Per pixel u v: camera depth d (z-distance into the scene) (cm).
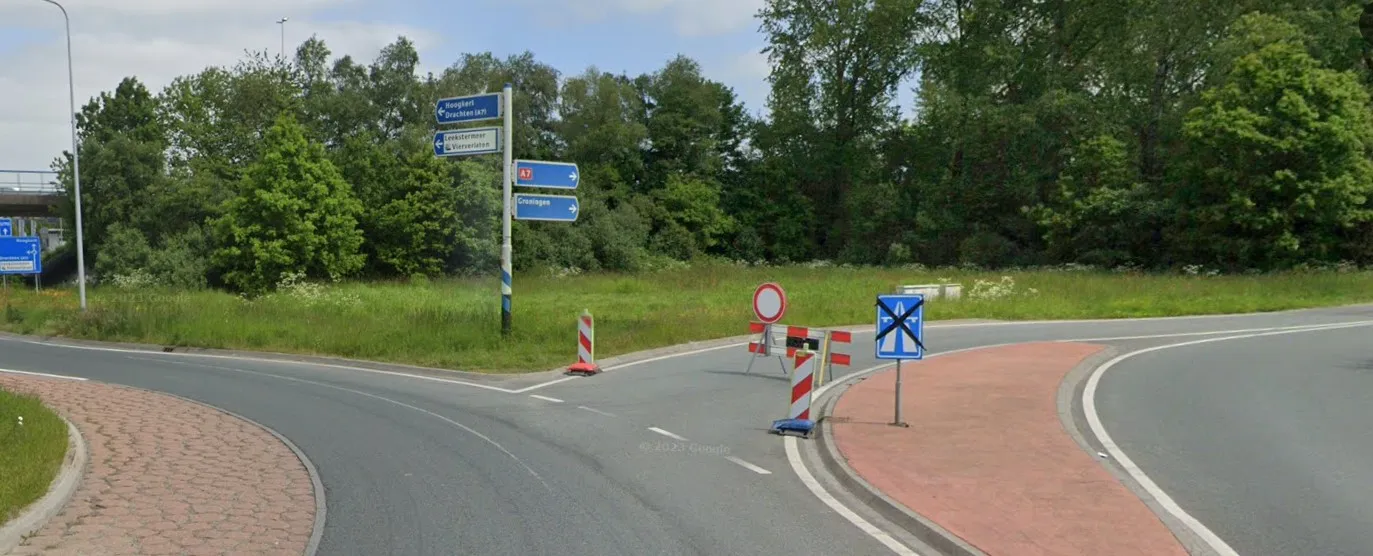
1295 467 839
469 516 706
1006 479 784
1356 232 4047
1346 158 3866
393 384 1427
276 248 4181
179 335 2056
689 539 649
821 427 1013
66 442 883
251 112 5697
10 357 1844
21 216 5944
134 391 1313
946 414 1080
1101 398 1216
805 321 2338
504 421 1102
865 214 6178
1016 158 5434
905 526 679
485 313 2138
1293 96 3878
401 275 4822
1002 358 1577
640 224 5759
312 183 4331
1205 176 4219
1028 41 5522
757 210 6562
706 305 2842
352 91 6069
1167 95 5069
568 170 1898
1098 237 4759
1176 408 1141
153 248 4628
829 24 5812
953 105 5391
